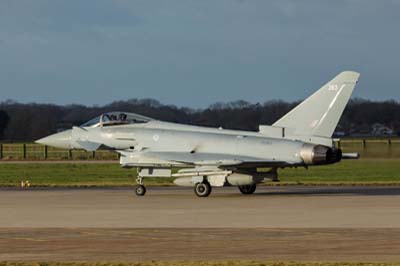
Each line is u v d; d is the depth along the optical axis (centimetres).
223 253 5912
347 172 18312
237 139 11681
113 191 12838
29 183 14912
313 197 11225
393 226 7538
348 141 19600
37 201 10800
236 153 11562
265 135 11581
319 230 7256
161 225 7781
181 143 11962
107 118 12612
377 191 12519
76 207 9838
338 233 7006
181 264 5322
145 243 6469
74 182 15312
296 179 15938
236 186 12325
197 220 8219
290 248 6122
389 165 18962
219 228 7488
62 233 7162
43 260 5653
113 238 6794
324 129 11306
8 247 6284
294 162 11181
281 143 11331
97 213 9044
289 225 7688
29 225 7844
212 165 11256
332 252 5900
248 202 10438
